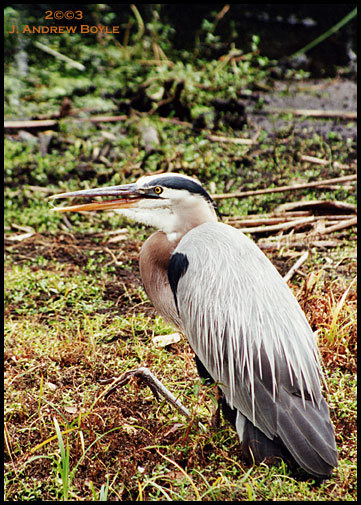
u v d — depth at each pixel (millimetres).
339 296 6988
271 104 12242
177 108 11555
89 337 6453
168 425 5348
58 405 5562
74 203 9164
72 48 14109
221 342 4941
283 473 4840
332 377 5906
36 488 4793
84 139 10773
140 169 9812
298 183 9617
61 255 8203
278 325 4879
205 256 5172
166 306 5719
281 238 8250
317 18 15969
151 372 5742
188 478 4641
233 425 5133
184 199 5434
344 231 8422
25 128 11078
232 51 13516
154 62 13305
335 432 5316
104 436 5203
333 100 12438
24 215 8891
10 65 13383
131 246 8383
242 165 10172
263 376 4711
